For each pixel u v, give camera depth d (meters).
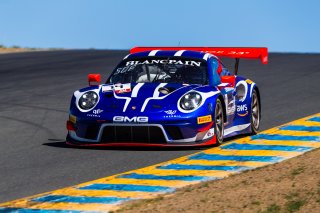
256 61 86.31
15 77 71.81
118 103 33.22
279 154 31.55
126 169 29.31
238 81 38.34
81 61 88.94
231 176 27.02
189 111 32.66
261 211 22.36
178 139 32.69
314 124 40.59
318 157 29.30
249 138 36.28
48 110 49.19
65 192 25.27
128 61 36.97
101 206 23.33
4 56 101.81
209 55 37.41
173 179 27.02
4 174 28.84
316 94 56.34
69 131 34.38
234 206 22.88
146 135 32.56
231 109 36.28
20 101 54.12
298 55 94.94
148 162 30.59
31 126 42.25
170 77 35.47
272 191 24.22
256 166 29.02
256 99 39.53
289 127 39.75
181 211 22.52
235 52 39.53
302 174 26.22
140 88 34.03
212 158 30.97
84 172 28.86
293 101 52.78
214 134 33.56
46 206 23.44
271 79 67.69
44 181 27.39
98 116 32.97
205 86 34.62
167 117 32.38
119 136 32.88
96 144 33.41
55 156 32.38
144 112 32.53
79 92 34.66
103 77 70.69
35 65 84.69
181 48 40.19
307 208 22.44
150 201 23.72
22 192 25.69
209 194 24.31
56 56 98.50
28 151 33.84
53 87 62.78
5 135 39.00
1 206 23.59
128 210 22.78
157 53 37.25
